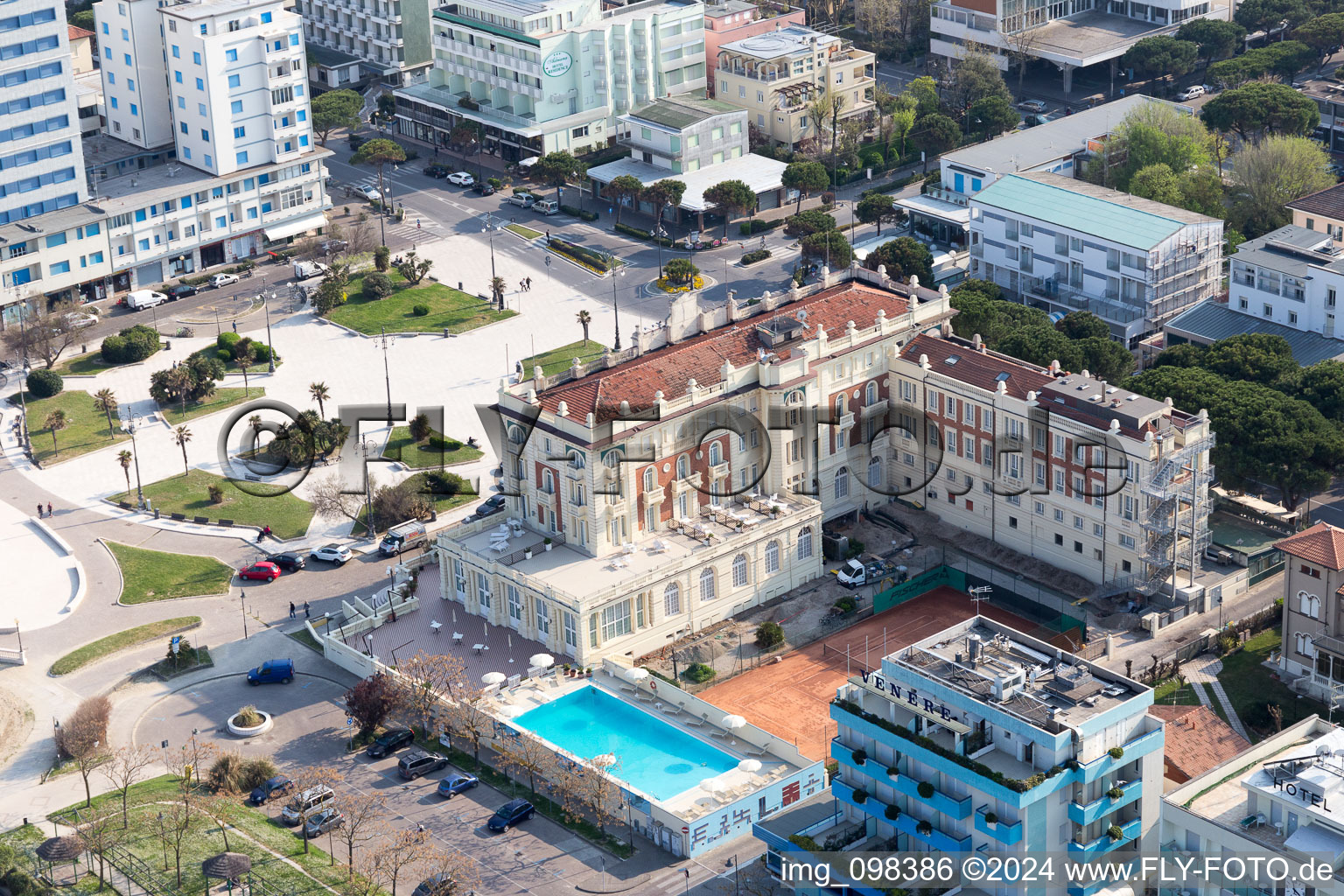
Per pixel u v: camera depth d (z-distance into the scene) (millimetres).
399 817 185875
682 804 183375
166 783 193250
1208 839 152375
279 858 178000
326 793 186875
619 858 179125
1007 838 151750
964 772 153375
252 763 192875
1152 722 157375
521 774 193375
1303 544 198625
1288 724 195000
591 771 184250
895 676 161250
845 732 165125
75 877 175250
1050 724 152500
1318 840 146250
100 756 198625
